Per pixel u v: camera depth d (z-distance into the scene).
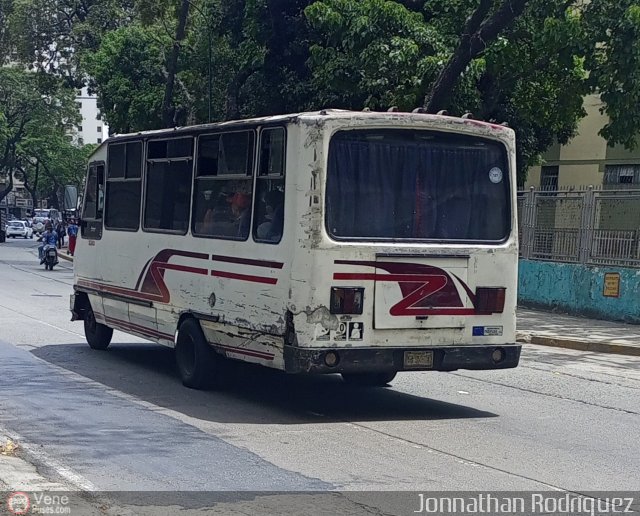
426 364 9.06
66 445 7.74
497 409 9.89
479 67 18.78
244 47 24.28
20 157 73.38
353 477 6.90
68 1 41.12
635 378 12.60
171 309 10.80
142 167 11.65
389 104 19.16
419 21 19.73
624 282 18.59
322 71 20.59
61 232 48.22
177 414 9.11
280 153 8.91
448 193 9.28
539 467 7.36
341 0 19.55
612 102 18.95
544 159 29.09
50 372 11.53
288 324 8.65
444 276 9.10
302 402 9.97
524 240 21.34
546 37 19.06
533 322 18.45
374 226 8.86
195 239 10.26
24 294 23.12
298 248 8.58
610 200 19.06
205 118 28.20
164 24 31.16
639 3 18.44
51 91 44.31
